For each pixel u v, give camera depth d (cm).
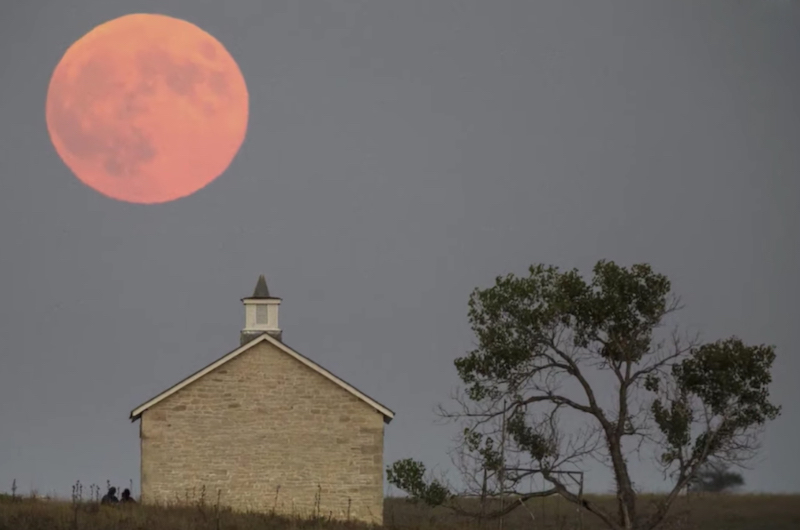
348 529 15662
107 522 14462
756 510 17988
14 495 17388
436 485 16612
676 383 16775
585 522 17662
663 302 16988
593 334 17000
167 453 18250
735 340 16912
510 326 16850
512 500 17438
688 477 16462
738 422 16625
